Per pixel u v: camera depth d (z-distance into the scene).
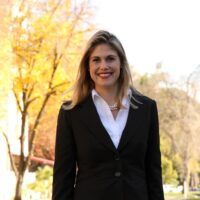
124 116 2.99
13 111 28.61
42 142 33.72
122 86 3.05
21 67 19.27
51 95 20.08
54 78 19.64
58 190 3.02
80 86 3.12
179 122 43.78
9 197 28.55
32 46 19.12
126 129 2.91
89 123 2.94
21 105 22.67
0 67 18.66
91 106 2.98
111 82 3.02
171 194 50.91
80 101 3.04
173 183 51.34
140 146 2.92
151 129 3.05
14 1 19.22
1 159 27.61
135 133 2.92
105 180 2.83
